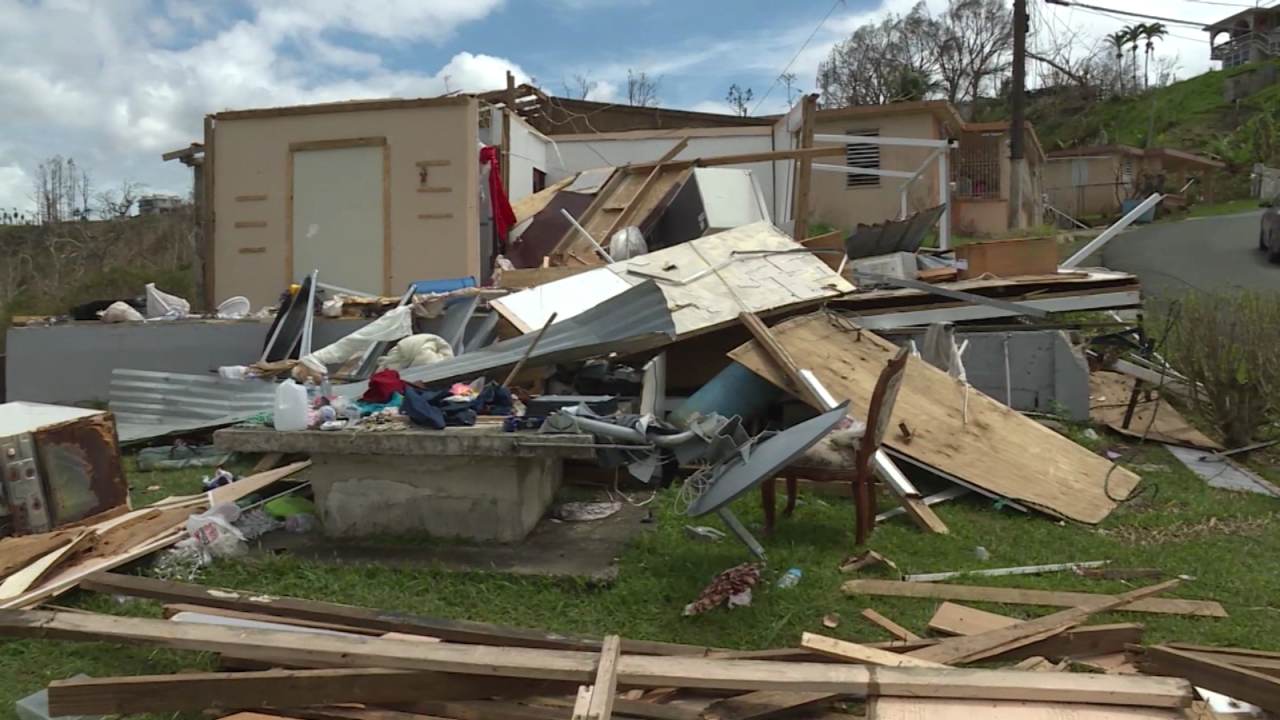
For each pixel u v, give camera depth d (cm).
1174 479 648
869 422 473
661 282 816
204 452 723
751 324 688
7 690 349
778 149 1435
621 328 704
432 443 478
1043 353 797
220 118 1165
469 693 319
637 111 2059
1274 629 393
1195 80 5172
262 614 394
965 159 2475
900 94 3781
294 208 1148
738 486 414
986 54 4594
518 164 1409
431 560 471
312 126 1139
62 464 512
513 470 491
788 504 532
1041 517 566
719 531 510
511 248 1228
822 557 473
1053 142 4422
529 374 696
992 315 880
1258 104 4406
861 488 484
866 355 690
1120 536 535
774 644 383
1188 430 770
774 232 921
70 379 922
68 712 315
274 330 878
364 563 468
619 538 503
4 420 532
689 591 431
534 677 312
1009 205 2266
